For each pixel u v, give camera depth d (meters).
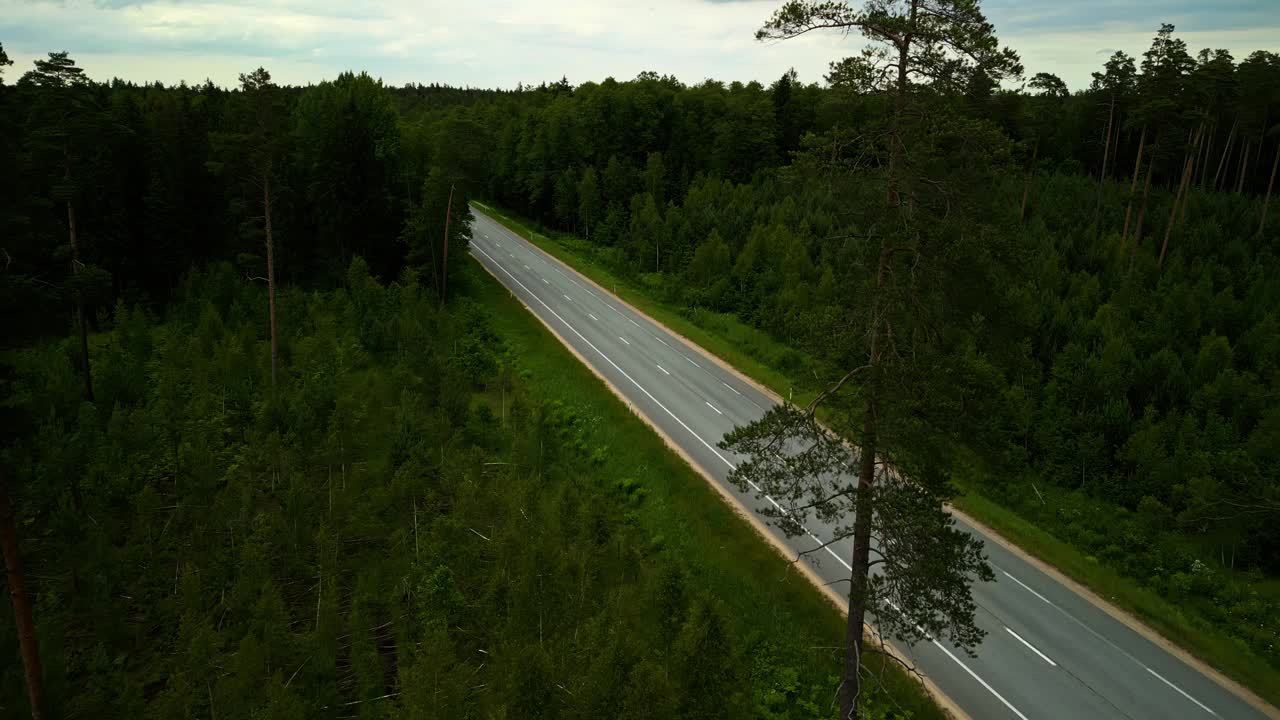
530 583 18.50
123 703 17.19
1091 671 22.64
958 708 20.86
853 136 14.53
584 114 100.44
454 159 62.44
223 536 23.14
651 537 28.20
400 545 21.97
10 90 19.20
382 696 17.66
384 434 29.23
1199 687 22.19
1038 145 91.12
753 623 23.42
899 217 14.02
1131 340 44.59
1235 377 38.28
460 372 40.84
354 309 50.09
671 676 15.08
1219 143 86.81
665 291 68.25
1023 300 45.03
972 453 15.20
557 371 46.78
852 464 15.43
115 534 24.55
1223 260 56.88
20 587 16.38
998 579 27.45
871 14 13.66
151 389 37.84
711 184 87.25
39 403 33.06
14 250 20.20
